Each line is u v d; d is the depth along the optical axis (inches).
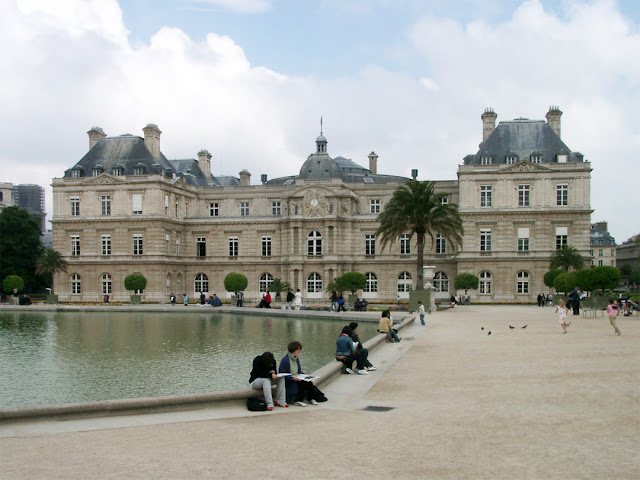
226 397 897.5
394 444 680.4
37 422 796.0
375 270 4215.1
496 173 3870.6
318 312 2837.1
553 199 3818.9
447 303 3895.2
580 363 1211.2
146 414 849.5
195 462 629.0
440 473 585.9
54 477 586.6
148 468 611.5
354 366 1231.5
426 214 3078.2
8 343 1862.7
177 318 2755.9
